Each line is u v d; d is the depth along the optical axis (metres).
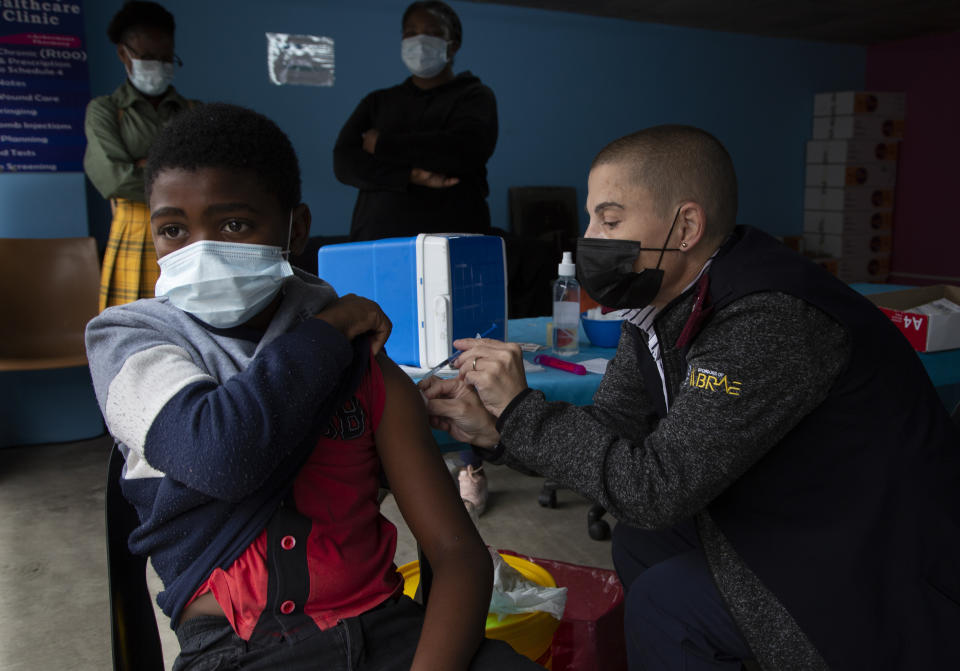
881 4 5.75
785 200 7.38
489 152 2.78
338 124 5.21
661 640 1.12
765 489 1.01
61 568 2.32
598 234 1.10
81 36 3.64
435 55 2.70
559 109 6.05
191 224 0.80
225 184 0.79
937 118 7.10
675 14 6.00
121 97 3.06
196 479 0.72
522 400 1.06
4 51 3.49
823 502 0.98
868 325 0.98
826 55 7.34
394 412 0.90
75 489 2.96
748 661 1.07
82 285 3.49
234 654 0.77
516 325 2.20
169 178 0.79
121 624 0.86
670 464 0.96
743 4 5.68
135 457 0.80
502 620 1.29
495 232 4.49
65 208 3.53
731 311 0.97
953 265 7.14
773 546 0.99
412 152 2.64
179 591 0.79
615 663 1.50
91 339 0.81
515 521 2.59
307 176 5.17
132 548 0.82
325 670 0.79
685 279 1.10
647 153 1.04
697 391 0.97
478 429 1.15
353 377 0.85
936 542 0.93
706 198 1.04
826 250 7.25
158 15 2.96
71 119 3.68
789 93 7.20
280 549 0.79
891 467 0.95
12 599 2.13
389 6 5.23
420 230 2.73
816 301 0.94
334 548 0.83
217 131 0.80
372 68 5.26
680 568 1.12
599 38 6.09
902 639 0.93
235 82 4.85
